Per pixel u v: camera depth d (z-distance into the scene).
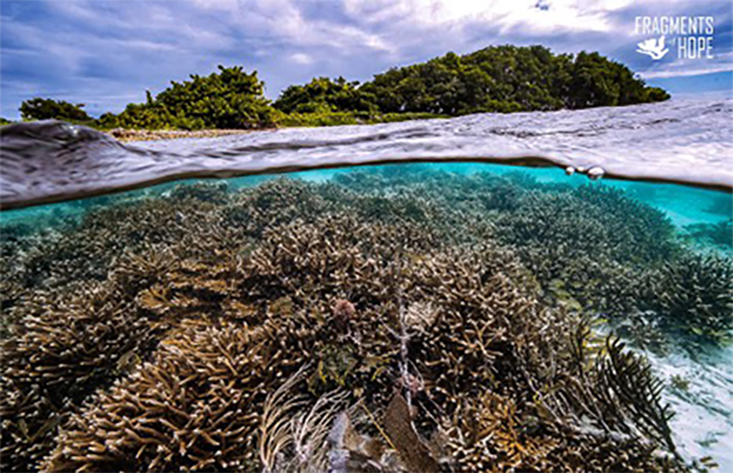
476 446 2.12
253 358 2.69
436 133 7.96
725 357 3.53
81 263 5.59
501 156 7.66
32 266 5.73
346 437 2.08
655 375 3.32
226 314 3.51
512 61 31.19
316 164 8.59
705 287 4.24
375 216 7.01
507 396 2.49
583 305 4.40
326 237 4.64
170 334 3.40
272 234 4.78
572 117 9.15
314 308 3.22
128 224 6.64
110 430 2.22
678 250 6.04
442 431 2.20
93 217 7.52
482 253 4.66
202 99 16.94
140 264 4.42
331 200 8.07
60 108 17.08
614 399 2.42
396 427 2.15
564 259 5.16
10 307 4.64
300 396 2.62
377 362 2.73
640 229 6.94
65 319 3.46
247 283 3.98
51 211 7.90
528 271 4.87
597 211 7.70
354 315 3.13
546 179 10.84
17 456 2.58
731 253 6.23
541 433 2.34
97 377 3.15
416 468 1.93
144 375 2.54
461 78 28.50
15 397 2.85
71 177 5.70
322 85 28.38
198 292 4.06
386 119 24.95
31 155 5.28
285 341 2.95
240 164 7.48
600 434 2.27
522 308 3.09
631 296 4.40
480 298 3.12
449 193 9.59
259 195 7.46
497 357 2.81
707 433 2.69
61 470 2.11
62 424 2.74
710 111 8.31
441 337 2.91
